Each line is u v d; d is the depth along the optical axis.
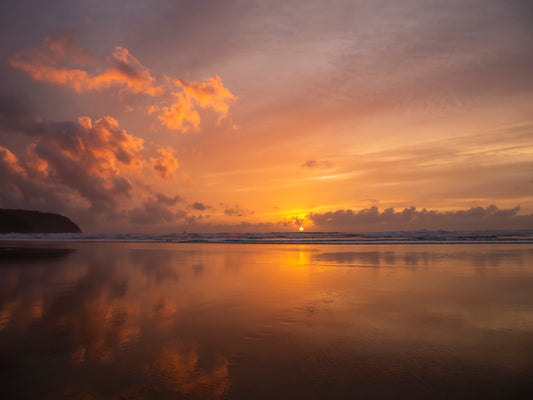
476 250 19.95
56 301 6.72
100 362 3.67
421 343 4.27
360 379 3.25
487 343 4.24
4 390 3.02
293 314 5.72
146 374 3.37
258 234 62.38
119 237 56.25
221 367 3.54
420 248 22.61
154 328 4.94
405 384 3.13
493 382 3.16
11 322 5.22
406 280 9.23
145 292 7.67
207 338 4.49
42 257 16.39
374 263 13.48
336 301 6.71
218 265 13.03
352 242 34.28
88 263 13.71
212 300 6.82
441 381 3.19
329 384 3.14
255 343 4.29
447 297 7.02
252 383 3.17
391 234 56.03
